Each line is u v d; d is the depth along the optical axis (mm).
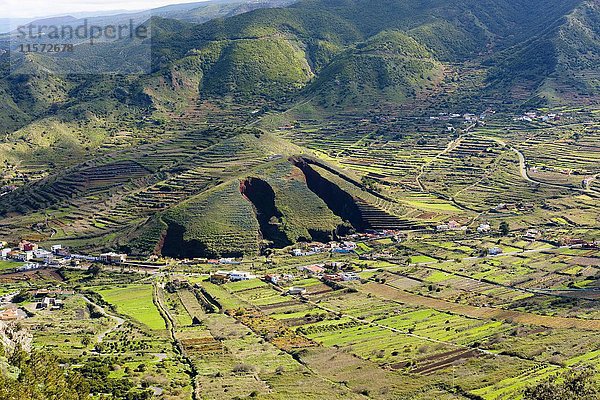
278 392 143625
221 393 142625
